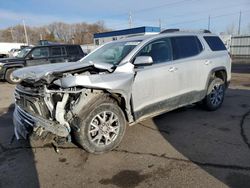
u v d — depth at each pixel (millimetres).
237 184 2672
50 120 3219
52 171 3062
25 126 3482
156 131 4234
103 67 3605
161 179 2818
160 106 4086
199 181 2750
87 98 3277
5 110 5965
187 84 4500
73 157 3393
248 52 26672
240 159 3199
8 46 43625
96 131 3396
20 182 2852
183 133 4129
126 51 3943
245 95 7105
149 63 3547
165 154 3400
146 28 27609
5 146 3797
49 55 10953
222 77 5566
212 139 3859
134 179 2838
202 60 4801
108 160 3285
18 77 3592
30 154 3516
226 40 27234
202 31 5336
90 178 2891
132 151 3516
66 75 3287
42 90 3211
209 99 5188
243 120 4738
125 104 3594
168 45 4324
